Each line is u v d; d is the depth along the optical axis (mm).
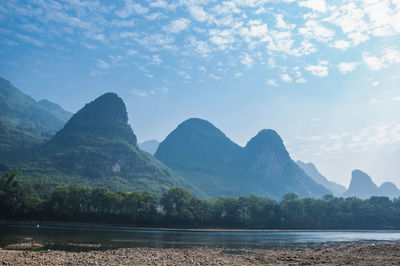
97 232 124562
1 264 38969
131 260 47406
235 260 52031
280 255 62031
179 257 53750
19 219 170875
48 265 40000
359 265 45188
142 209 192750
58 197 177125
